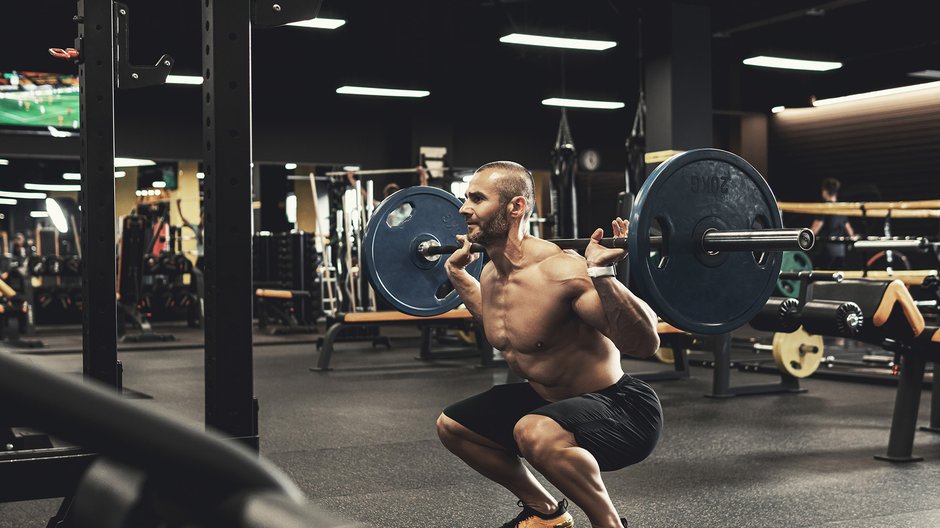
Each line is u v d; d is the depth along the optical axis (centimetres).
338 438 411
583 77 1245
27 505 298
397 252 268
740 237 171
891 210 762
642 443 192
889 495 309
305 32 1037
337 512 288
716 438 409
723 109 1287
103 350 287
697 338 597
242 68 196
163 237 1217
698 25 924
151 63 938
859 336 368
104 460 44
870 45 1039
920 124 1166
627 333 178
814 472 343
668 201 174
